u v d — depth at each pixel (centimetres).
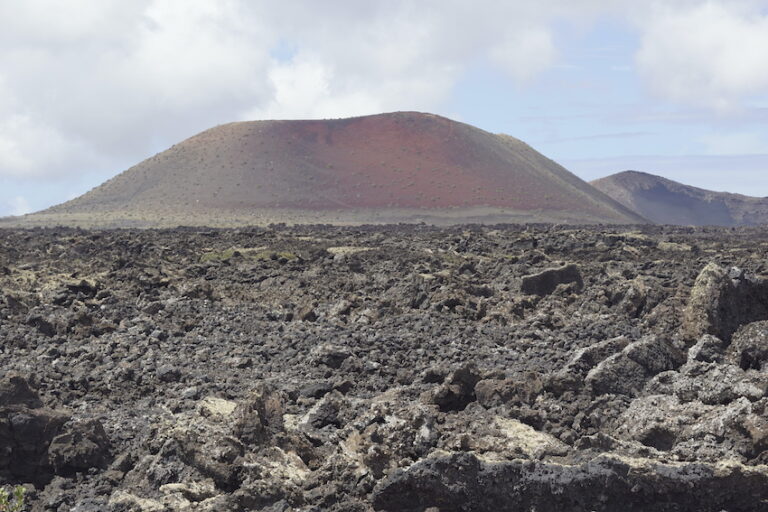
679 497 1579
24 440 1738
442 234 8300
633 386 2119
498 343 2959
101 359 2617
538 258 4941
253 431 1777
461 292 3716
